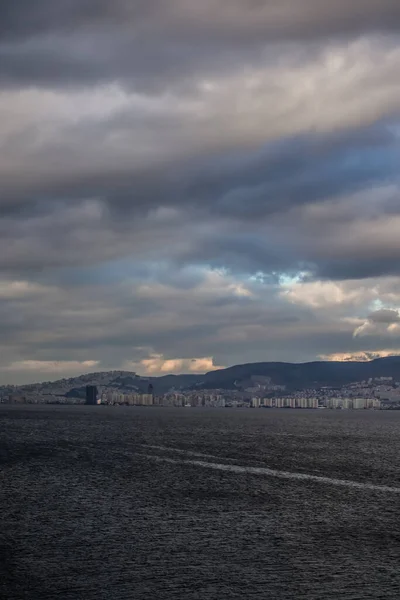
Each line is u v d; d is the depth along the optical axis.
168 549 46.09
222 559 43.75
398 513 60.56
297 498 67.50
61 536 49.66
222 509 61.00
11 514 57.88
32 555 44.28
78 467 92.00
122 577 39.62
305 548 46.97
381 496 69.81
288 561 43.47
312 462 100.62
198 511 59.97
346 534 51.66
